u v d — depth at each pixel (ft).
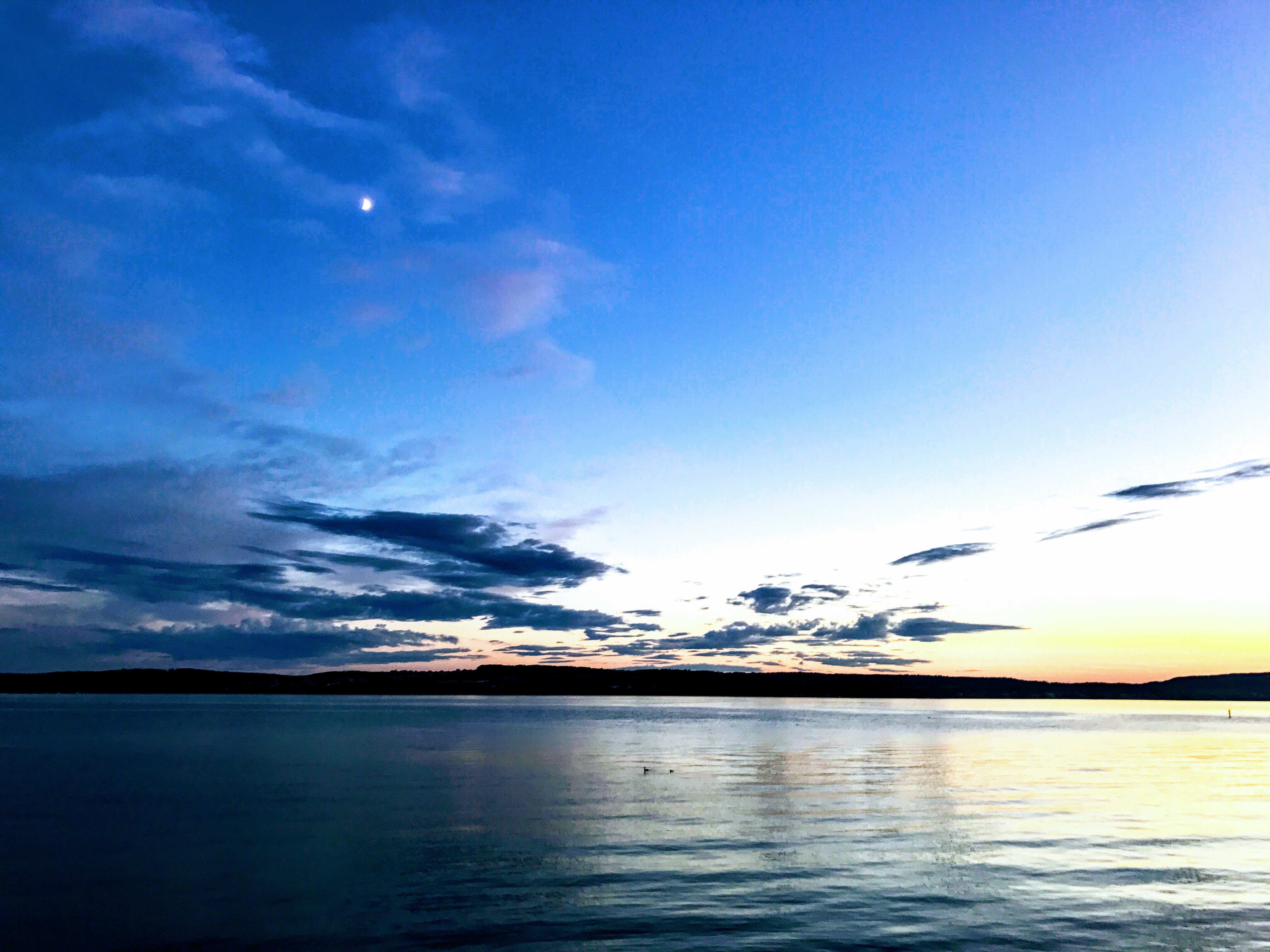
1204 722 543.39
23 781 154.30
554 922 66.69
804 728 393.09
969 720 536.83
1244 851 92.89
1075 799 135.74
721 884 77.71
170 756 210.18
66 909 70.23
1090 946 61.05
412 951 60.64
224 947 61.77
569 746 255.70
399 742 268.41
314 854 90.33
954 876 80.84
